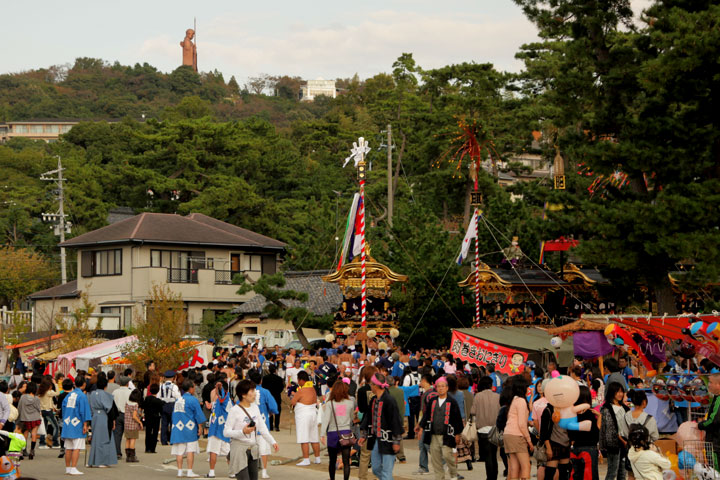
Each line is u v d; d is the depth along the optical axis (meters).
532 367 23.48
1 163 103.69
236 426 16.19
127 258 56.97
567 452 15.15
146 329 36.09
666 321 20.62
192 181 82.00
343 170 91.44
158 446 26.45
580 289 35.31
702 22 26.59
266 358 34.25
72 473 20.14
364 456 17.28
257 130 92.94
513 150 73.06
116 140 106.94
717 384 14.76
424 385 19.06
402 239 42.31
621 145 28.53
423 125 81.81
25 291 72.56
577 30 32.28
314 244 56.12
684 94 28.42
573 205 30.83
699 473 14.48
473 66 74.25
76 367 36.44
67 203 81.62
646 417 15.70
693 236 26.33
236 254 60.03
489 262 43.19
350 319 37.44
